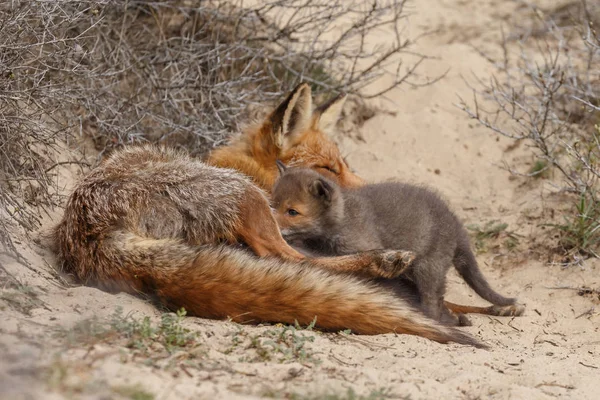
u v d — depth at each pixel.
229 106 15.02
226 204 9.76
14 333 7.21
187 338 7.80
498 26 20.80
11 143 11.30
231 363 7.48
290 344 8.26
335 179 12.62
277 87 15.96
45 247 10.25
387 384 7.46
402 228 10.91
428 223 11.05
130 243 9.30
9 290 8.41
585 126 16.62
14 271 8.96
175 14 15.98
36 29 12.25
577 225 13.34
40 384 5.74
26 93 11.52
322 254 10.73
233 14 15.96
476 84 18.14
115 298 8.88
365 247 10.58
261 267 8.99
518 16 21.34
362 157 16.27
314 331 8.89
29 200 11.29
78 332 7.43
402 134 16.80
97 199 9.72
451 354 8.74
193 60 14.91
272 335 8.43
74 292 8.90
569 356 9.46
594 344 10.48
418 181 15.74
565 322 11.49
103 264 9.38
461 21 20.88
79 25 13.86
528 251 13.52
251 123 13.42
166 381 6.59
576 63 18.73
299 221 10.48
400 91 17.78
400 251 9.85
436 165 16.30
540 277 12.82
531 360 8.92
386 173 15.96
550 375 8.38
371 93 17.39
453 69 18.52
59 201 11.62
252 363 7.56
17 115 11.32
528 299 12.17
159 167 10.02
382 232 10.91
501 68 18.30
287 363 7.69
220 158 12.05
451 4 21.75
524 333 10.94
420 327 9.23
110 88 13.97
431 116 17.17
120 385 6.16
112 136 13.86
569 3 21.48
